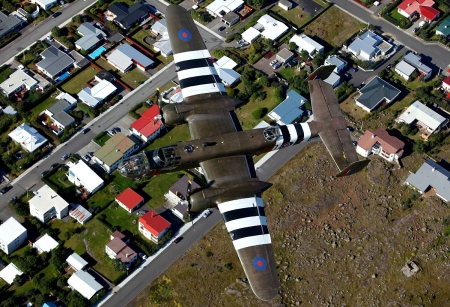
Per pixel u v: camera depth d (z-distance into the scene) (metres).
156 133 142.62
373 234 131.00
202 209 99.50
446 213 134.12
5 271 124.19
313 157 141.12
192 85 108.12
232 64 153.88
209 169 101.19
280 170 139.38
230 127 104.75
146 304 122.25
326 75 110.31
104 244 128.88
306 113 148.00
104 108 146.88
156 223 128.75
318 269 126.50
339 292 123.81
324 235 130.62
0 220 131.62
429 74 154.00
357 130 145.62
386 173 139.12
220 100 106.62
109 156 137.62
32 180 136.88
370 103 147.62
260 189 100.94
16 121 145.00
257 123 146.25
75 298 121.12
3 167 138.50
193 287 124.00
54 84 150.38
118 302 122.19
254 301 122.50
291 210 133.75
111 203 133.75
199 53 111.50
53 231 130.00
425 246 129.62
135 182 136.62
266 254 96.62
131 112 146.50
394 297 123.62
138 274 125.31
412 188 137.25
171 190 134.00
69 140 142.62
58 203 131.12
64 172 138.12
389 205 135.00
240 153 102.56
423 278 125.88
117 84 151.50
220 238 129.88
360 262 127.38
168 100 149.25
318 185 137.38
